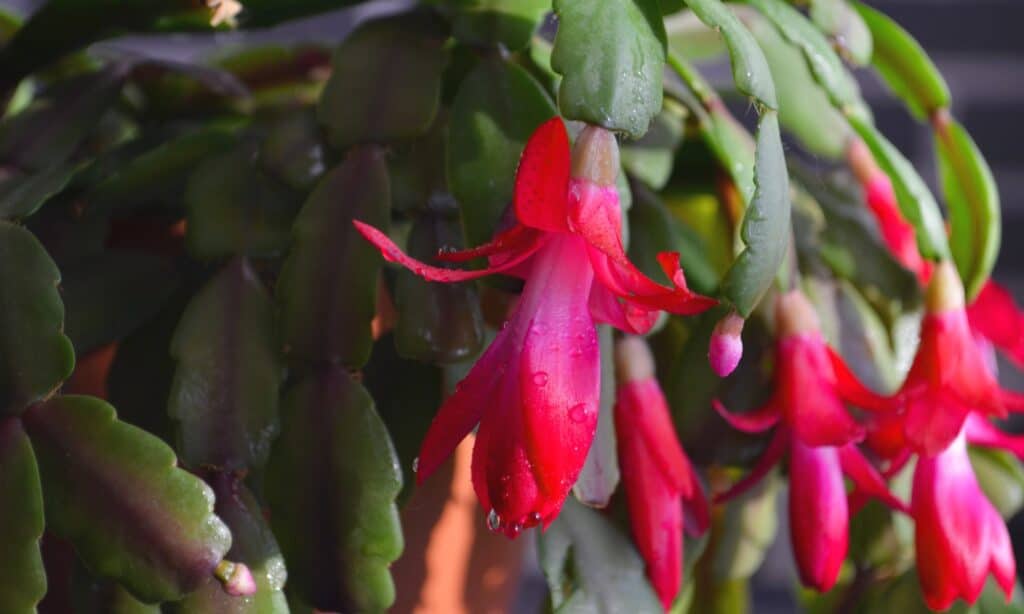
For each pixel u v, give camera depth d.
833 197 0.43
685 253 0.41
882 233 0.41
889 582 0.43
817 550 0.37
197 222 0.36
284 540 0.35
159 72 0.42
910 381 0.37
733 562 0.42
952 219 0.41
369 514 0.34
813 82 0.41
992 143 0.85
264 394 0.35
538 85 0.36
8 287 0.34
